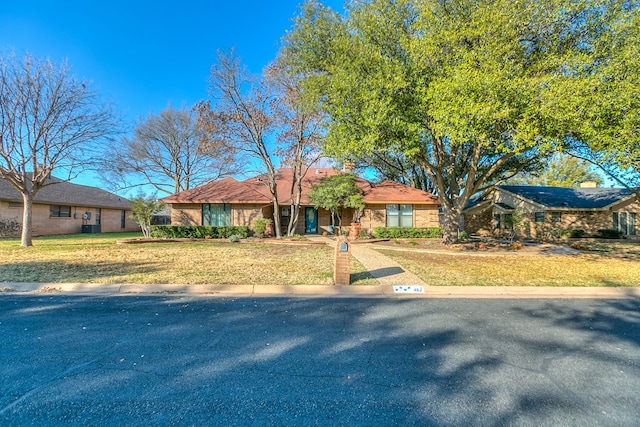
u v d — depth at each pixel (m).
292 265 9.60
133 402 2.71
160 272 8.32
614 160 8.88
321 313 5.36
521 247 15.32
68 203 23.75
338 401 2.76
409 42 10.69
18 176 13.97
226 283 7.21
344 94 10.62
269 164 18.28
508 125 8.90
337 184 19.16
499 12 9.13
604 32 9.27
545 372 3.31
